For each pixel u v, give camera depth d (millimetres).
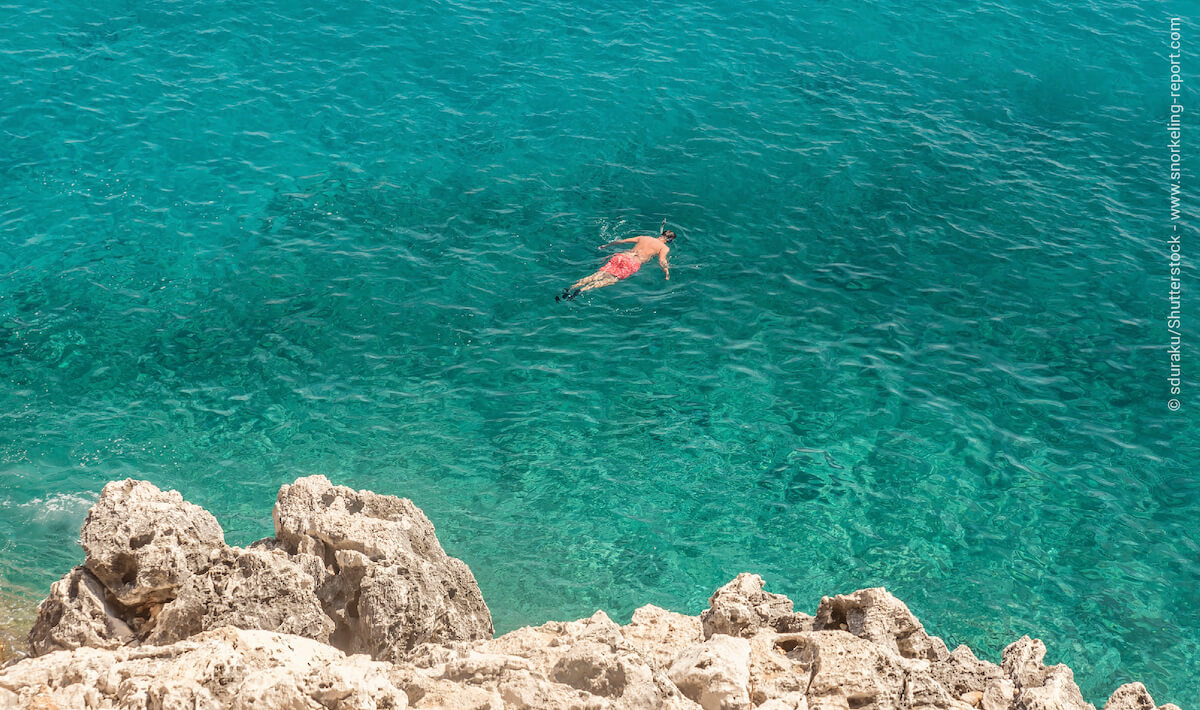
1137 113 32312
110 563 11695
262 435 20266
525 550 18281
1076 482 20000
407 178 27984
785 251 26094
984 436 21016
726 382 22203
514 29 35000
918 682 10359
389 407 21188
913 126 31188
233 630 10359
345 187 27469
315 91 31109
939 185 28656
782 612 12523
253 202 26656
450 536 18406
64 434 19812
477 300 24078
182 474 19234
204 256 24812
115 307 23125
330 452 20016
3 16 33094
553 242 25969
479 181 28047
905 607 12094
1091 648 16797
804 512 19219
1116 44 35688
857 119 31359
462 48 33750
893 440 20859
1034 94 33062
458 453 20250
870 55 34750
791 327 23766
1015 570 18141
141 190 26672
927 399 21891
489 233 26156
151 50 32250
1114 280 25438
